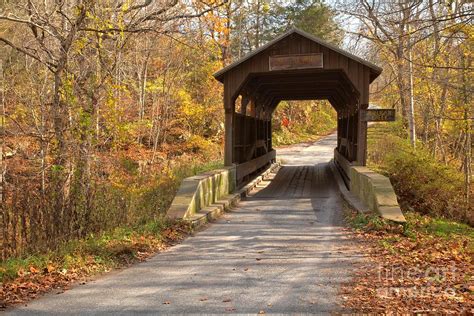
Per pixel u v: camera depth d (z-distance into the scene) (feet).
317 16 119.85
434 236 25.49
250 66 42.75
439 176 46.14
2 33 38.65
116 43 33.30
